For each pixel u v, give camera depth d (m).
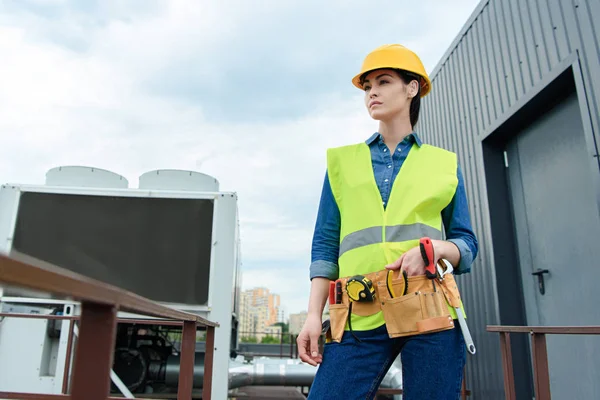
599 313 3.12
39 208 4.10
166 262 4.04
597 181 2.90
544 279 3.75
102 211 4.13
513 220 4.22
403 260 1.30
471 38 4.68
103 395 0.59
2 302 3.72
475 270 4.55
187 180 4.46
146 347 4.39
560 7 3.30
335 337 1.39
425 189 1.42
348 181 1.53
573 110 3.43
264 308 60.19
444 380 1.25
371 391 1.34
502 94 4.08
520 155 4.12
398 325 1.29
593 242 3.20
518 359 3.91
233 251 4.09
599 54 2.91
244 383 5.00
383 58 1.55
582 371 3.26
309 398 1.38
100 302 0.59
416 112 1.65
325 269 1.54
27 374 3.65
